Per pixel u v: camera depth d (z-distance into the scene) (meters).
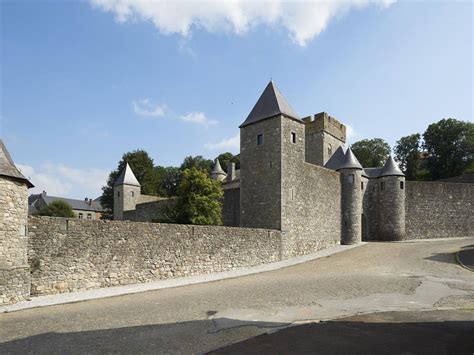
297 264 21.05
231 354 6.60
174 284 15.04
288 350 6.80
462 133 53.31
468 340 7.38
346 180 29.97
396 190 33.06
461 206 34.97
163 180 69.06
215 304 10.97
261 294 12.48
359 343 7.20
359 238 29.66
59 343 7.27
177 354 6.64
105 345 7.14
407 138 62.19
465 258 20.45
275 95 25.61
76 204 73.31
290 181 24.41
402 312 9.94
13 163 12.33
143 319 9.21
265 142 25.00
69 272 13.33
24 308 10.62
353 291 12.84
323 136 39.62
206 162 72.62
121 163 58.62
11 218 11.70
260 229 21.55
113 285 14.51
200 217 24.89
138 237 15.54
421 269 17.84
